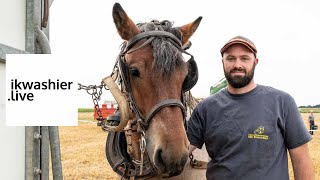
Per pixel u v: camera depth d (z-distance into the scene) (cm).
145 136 271
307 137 264
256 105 267
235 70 271
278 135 262
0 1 237
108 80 300
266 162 258
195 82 290
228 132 271
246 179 261
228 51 275
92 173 819
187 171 323
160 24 292
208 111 289
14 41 258
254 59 277
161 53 258
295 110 267
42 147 290
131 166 313
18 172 268
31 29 274
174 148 243
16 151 265
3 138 248
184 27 320
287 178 266
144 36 275
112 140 330
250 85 277
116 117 331
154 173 298
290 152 270
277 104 266
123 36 290
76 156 1043
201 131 297
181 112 260
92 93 330
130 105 279
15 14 259
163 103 253
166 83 256
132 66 267
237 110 271
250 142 262
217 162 278
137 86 269
